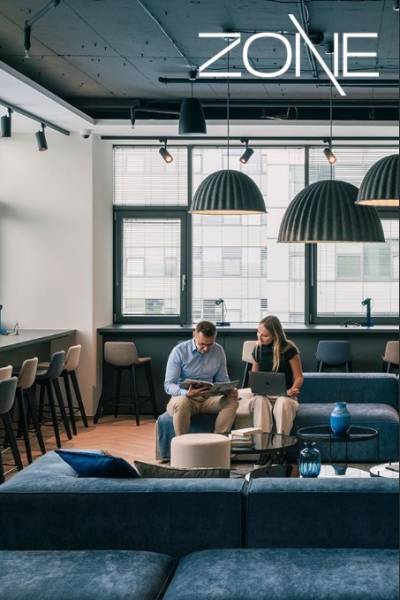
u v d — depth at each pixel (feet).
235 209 19.99
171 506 11.27
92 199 31.73
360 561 10.37
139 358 31.96
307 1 19.02
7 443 25.91
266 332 23.97
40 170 31.86
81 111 28.81
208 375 23.77
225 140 33.24
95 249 32.19
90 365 31.86
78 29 21.12
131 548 11.32
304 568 10.14
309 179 34.53
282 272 34.76
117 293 34.94
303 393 25.26
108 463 11.94
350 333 31.81
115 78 26.17
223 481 11.69
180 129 25.40
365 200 17.15
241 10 19.65
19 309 32.07
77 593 9.59
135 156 34.76
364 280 34.53
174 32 21.42
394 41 22.11
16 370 26.20
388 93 27.99
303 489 11.22
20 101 25.82
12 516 11.42
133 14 19.94
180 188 34.73
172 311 34.91
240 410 23.71
